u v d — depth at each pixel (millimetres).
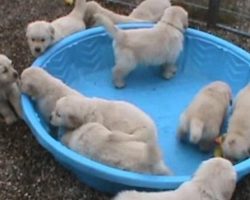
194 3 4254
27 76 3277
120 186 3066
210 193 2830
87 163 2990
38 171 3289
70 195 3191
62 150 3039
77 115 3139
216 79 3707
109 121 3178
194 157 3328
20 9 4250
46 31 3525
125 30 3578
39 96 3283
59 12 4242
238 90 3611
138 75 3721
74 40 3633
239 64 3600
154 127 3176
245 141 3102
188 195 2822
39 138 3123
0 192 3207
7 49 3939
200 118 3178
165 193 2836
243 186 3227
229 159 3131
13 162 3330
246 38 4090
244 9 4215
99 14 3641
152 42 3523
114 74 3611
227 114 3334
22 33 4059
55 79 3330
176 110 3574
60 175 3270
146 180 2951
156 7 3861
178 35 3582
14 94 3432
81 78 3699
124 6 4320
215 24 4145
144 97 3629
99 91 3650
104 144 3025
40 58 3520
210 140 3248
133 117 3174
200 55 3732
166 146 3377
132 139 3055
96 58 3730
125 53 3523
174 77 3732
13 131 3471
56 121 3162
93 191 3203
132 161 2984
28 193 3203
